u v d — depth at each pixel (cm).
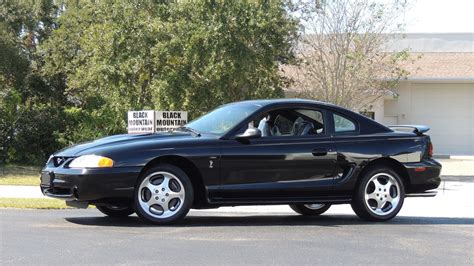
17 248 657
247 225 846
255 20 1866
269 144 837
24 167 2114
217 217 965
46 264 586
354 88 2178
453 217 1034
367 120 908
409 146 905
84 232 754
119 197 776
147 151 788
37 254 629
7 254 628
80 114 2286
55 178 792
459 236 793
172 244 685
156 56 1870
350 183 870
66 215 948
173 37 1844
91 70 1961
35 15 2561
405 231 820
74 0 2352
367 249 686
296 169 845
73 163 779
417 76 3366
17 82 2425
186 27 1853
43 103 2516
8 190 1382
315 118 884
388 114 3538
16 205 1062
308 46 2216
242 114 859
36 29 2597
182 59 1884
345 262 617
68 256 620
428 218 1002
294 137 854
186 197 805
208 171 808
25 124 2242
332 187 862
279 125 866
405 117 3525
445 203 1271
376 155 883
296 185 844
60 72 2433
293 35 2122
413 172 903
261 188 827
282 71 2275
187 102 1880
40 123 2266
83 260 603
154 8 1942
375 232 802
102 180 764
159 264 590
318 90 2181
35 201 1128
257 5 1903
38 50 2422
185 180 805
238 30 1862
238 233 768
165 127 1470
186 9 1888
